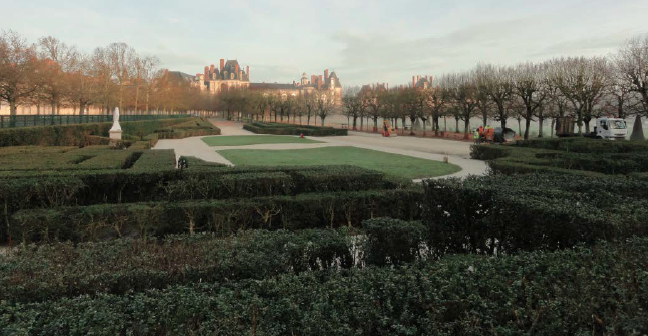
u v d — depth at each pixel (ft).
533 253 13.76
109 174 33.86
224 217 27.84
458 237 19.11
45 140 82.79
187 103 370.94
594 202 17.87
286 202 29.53
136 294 12.63
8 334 10.18
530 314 10.22
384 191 32.65
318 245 17.71
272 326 11.05
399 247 18.25
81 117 126.11
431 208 19.98
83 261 14.99
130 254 15.90
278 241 17.61
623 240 14.06
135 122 153.17
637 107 119.75
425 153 99.09
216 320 10.89
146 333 10.84
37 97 146.10
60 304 11.84
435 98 182.60
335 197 30.48
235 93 388.16
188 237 18.72
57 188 29.09
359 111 257.75
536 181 23.24
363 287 12.39
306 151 99.91
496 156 77.00
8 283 13.07
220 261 14.98
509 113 159.43
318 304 11.34
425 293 11.46
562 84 119.55
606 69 118.52
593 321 9.96
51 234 25.71
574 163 53.72
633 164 50.29
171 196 31.89
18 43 129.90
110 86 193.26
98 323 10.85
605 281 11.14
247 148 108.47
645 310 10.08
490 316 10.40
